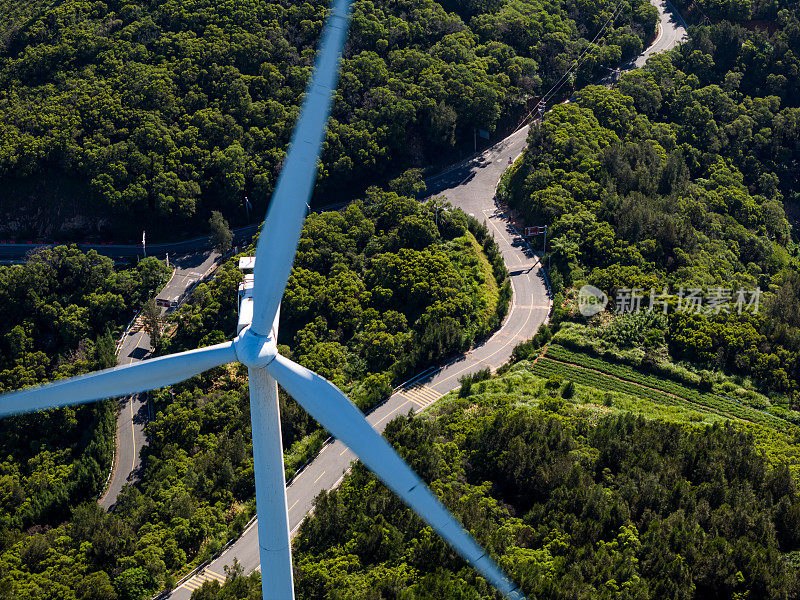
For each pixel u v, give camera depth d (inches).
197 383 6299.2
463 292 6565.0
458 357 6254.9
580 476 4539.9
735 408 5816.9
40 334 7052.2
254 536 4921.3
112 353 6786.4
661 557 3998.5
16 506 5610.2
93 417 6323.8
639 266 6786.4
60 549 4852.4
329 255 7052.2
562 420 5157.5
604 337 6289.4
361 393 5910.4
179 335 6904.5
